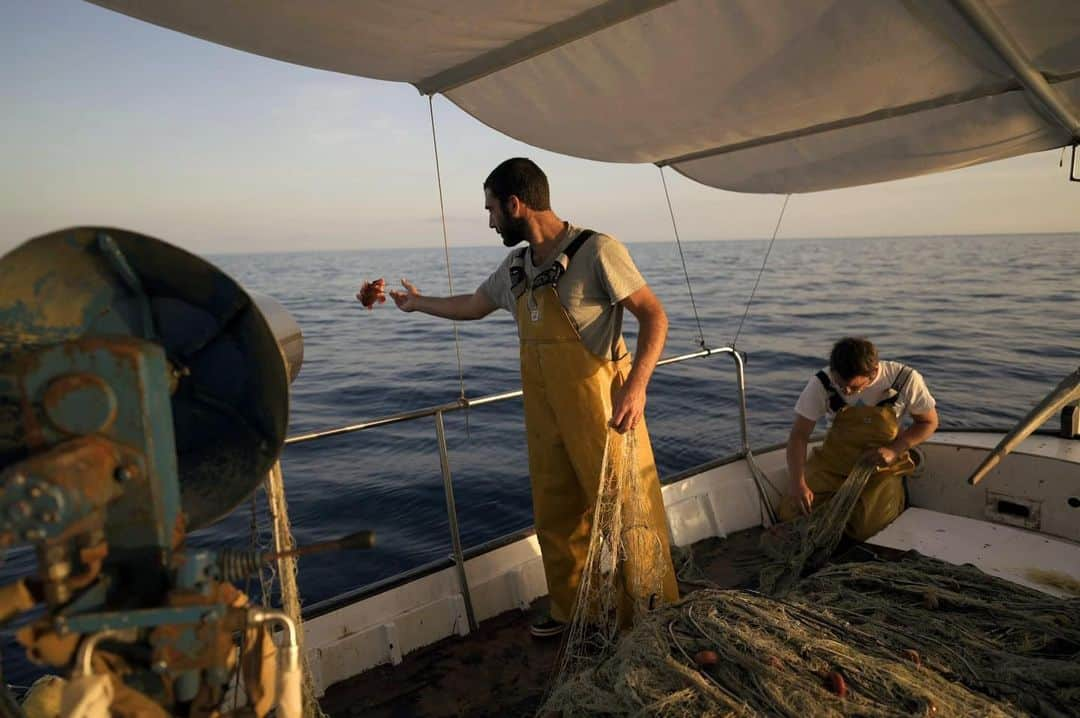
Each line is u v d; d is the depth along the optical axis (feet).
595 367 8.63
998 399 35.78
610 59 8.30
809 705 5.65
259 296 6.51
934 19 6.95
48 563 3.40
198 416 4.39
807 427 12.38
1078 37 7.06
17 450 3.75
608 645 8.09
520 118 10.12
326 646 9.01
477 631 10.11
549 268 8.52
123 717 3.69
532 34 7.84
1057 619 7.80
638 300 8.34
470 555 10.68
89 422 3.39
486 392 38.75
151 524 3.61
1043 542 10.80
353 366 47.96
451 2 6.95
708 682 6.05
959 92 8.73
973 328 61.16
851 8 6.98
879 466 11.56
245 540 17.95
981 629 7.68
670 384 40.01
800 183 12.69
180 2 6.68
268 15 7.05
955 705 5.82
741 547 12.58
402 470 24.63
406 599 9.87
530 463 9.57
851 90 8.74
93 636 3.51
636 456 8.59
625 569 8.92
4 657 13.15
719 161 12.20
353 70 8.86
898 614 7.79
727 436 29.91
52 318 3.86
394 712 8.48
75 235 3.65
